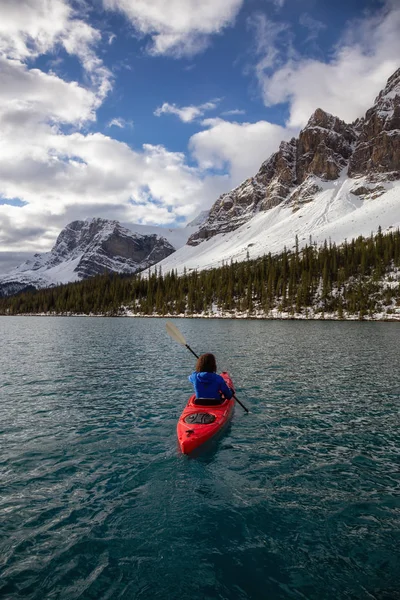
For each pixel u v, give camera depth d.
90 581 4.73
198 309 133.12
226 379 12.82
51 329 62.12
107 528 5.91
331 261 133.25
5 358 25.02
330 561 5.14
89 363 22.81
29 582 4.71
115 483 7.42
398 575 4.87
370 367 20.78
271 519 6.16
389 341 37.09
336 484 7.39
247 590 4.57
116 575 4.85
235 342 36.44
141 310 147.00
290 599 4.42
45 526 5.96
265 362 22.73
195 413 9.99
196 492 7.07
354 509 6.49
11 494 7.01
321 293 116.50
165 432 10.41
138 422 11.31
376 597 4.47
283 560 5.16
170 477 7.67
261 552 5.32
